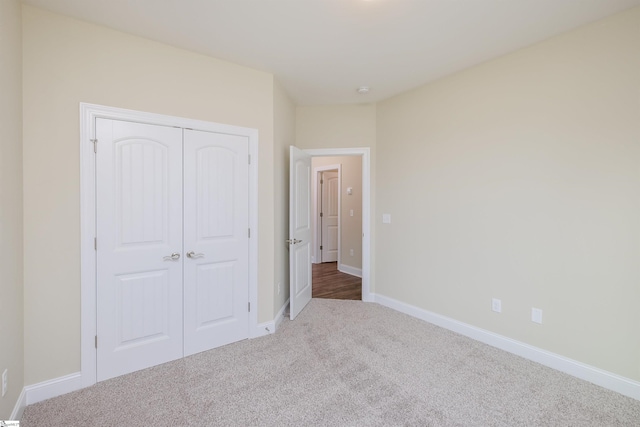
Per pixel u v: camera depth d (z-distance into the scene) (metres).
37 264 1.96
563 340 2.34
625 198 2.06
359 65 2.85
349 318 3.43
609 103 2.11
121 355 2.27
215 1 1.91
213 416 1.83
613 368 2.11
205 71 2.63
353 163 5.62
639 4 1.97
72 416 1.83
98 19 2.08
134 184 2.30
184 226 2.54
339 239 5.96
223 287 2.77
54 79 2.00
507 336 2.67
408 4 1.96
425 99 3.33
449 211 3.12
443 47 2.52
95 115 2.14
